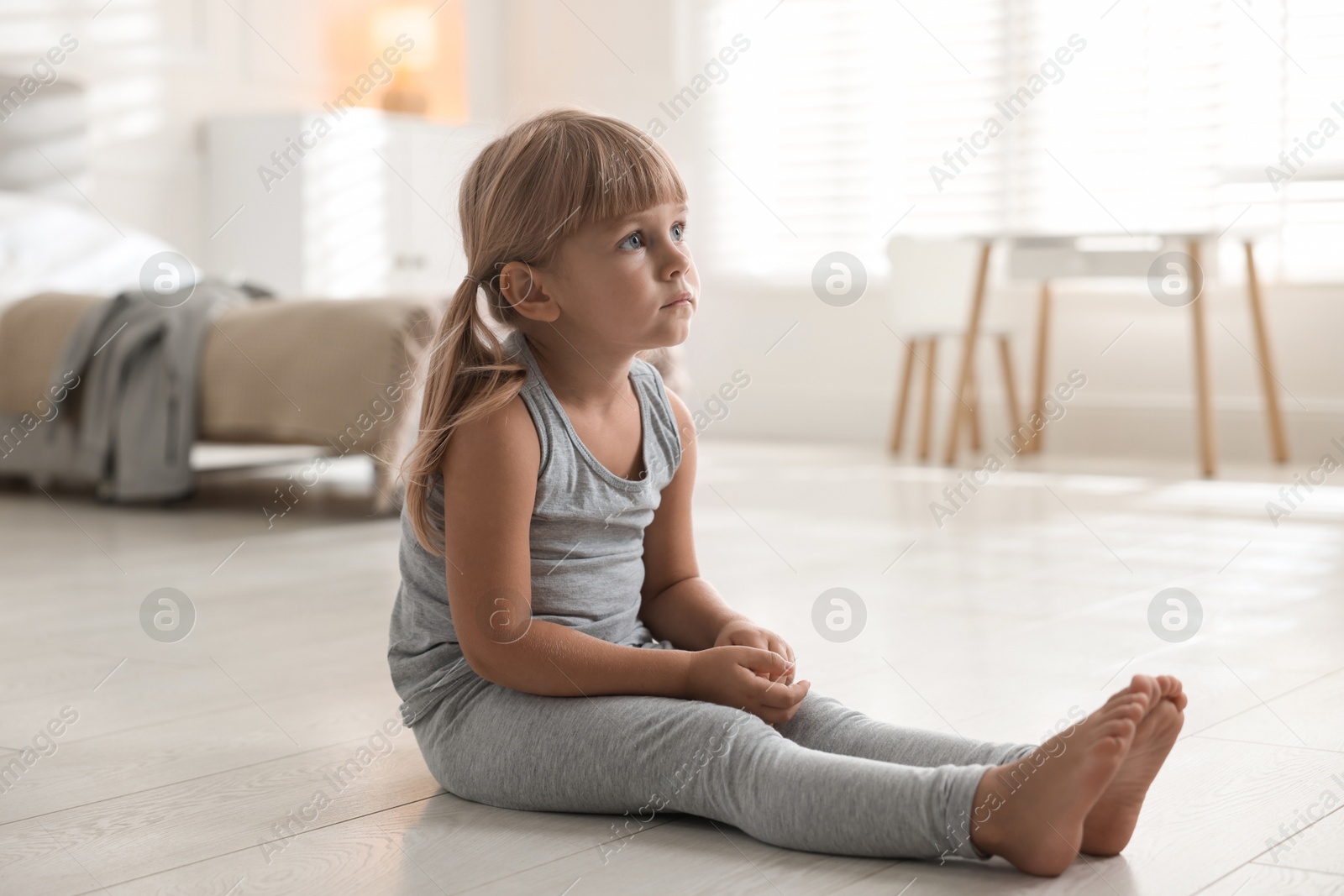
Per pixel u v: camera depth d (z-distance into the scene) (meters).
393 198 4.26
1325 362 3.73
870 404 4.46
